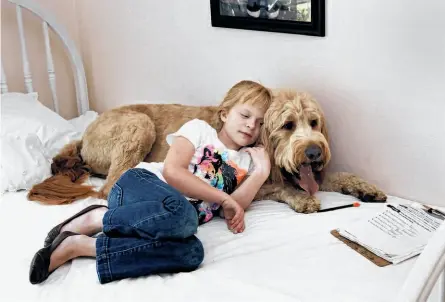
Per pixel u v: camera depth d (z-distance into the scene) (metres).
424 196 1.88
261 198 2.01
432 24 1.71
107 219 1.62
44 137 2.47
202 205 1.88
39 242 1.80
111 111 2.29
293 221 1.80
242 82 1.95
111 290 1.50
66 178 2.22
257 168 1.91
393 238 1.63
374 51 1.86
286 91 1.92
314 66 2.04
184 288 1.46
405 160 1.89
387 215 1.76
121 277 1.55
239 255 1.63
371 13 1.83
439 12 1.68
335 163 2.11
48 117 2.55
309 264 1.55
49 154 2.46
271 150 1.92
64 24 2.99
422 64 1.76
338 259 1.57
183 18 2.46
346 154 2.06
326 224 1.76
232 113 1.91
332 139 2.08
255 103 1.88
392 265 1.53
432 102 1.77
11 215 2.00
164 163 1.89
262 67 2.21
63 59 3.03
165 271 1.58
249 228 1.79
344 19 1.90
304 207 1.86
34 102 2.61
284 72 2.14
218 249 1.68
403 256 1.55
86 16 2.96
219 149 1.94
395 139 1.90
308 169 1.90
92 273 1.58
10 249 1.76
